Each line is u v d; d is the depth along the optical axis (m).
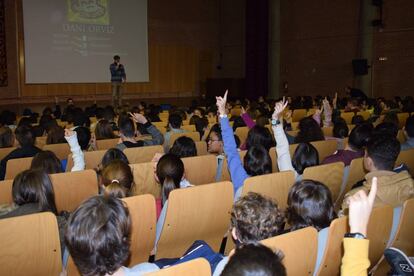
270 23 16.48
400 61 13.22
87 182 3.15
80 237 1.32
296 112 9.45
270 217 1.78
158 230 2.67
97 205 1.38
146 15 16.88
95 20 15.68
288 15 16.33
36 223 2.06
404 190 2.51
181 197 2.61
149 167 3.57
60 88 15.41
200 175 3.81
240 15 18.58
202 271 1.53
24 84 14.62
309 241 1.89
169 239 2.72
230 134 3.35
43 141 5.73
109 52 16.09
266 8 16.66
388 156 2.74
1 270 2.07
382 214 2.19
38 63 14.70
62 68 15.14
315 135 4.88
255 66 17.20
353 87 14.41
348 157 3.89
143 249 2.62
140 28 16.75
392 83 13.45
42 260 2.15
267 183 3.00
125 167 2.79
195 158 3.73
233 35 18.98
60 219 2.30
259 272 1.02
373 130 4.29
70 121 7.49
